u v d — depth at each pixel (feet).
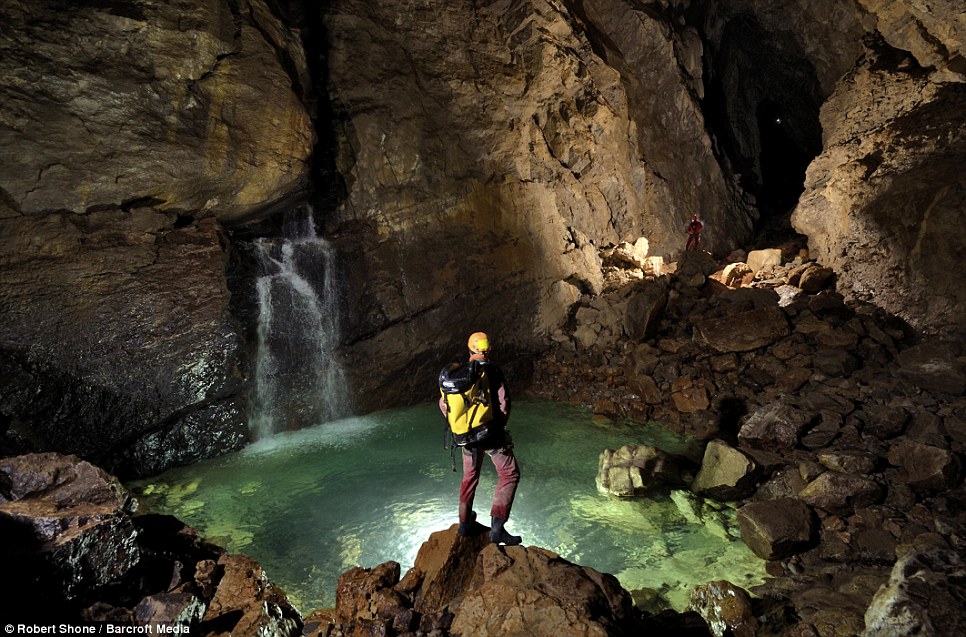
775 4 48.70
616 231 43.80
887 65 37.09
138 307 20.61
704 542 17.51
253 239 25.84
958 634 10.37
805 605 14.08
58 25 18.20
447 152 31.71
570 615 11.13
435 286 29.73
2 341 18.01
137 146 19.85
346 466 22.50
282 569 15.99
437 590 12.92
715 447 20.35
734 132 60.54
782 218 54.54
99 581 11.55
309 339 26.22
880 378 25.22
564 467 22.79
